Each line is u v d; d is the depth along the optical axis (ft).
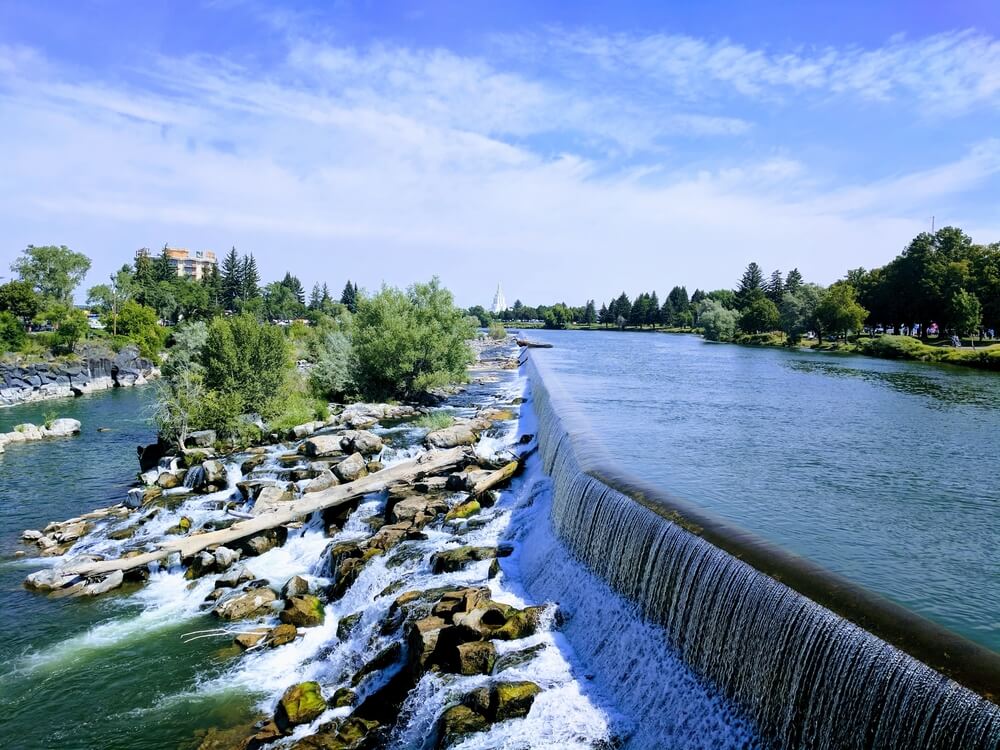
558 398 156.15
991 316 331.98
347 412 196.95
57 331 338.34
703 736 47.24
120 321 390.63
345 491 111.75
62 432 195.21
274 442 164.76
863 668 37.91
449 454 126.82
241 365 176.04
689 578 53.93
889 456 103.86
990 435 122.31
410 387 230.27
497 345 590.14
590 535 72.43
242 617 80.28
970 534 66.64
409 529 93.09
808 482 86.28
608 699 54.60
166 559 93.86
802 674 41.81
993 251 370.73
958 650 37.47
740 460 98.37
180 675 68.13
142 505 120.67
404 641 65.77
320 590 85.92
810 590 45.14
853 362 315.37
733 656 47.98
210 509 115.65
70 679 67.46
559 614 66.08
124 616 81.20
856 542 63.36
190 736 58.49
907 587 53.11
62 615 81.41
